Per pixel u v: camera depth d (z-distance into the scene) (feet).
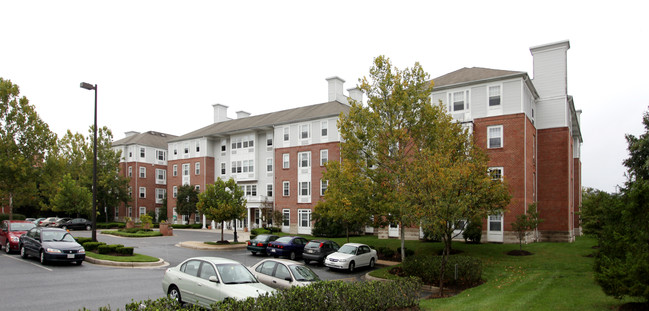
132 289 41.88
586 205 74.64
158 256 72.38
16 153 95.09
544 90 101.09
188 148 175.63
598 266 34.63
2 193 95.86
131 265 59.36
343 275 60.39
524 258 70.44
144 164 199.21
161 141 213.25
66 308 33.22
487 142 91.15
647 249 30.32
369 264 67.51
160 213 182.60
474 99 93.86
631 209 31.96
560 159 97.25
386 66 66.49
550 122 99.50
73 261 56.24
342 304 27.86
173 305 22.08
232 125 170.19
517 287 46.52
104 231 124.77
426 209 43.83
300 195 135.44
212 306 23.29
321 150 131.54
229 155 164.55
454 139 66.28
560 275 54.75
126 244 92.17
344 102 149.79
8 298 35.96
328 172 76.84
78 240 72.95
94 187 70.74
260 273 40.24
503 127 89.56
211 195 93.40
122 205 193.98
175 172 180.55
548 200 97.25
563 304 35.04
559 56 99.91
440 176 43.73
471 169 48.37
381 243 92.58
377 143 65.41
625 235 32.60
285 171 140.67
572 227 106.52
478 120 92.63
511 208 86.99
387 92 66.28
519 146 87.30
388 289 32.37
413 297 34.04
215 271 31.83
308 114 139.64
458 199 44.09
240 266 33.96
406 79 66.85
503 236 87.76
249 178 154.71
